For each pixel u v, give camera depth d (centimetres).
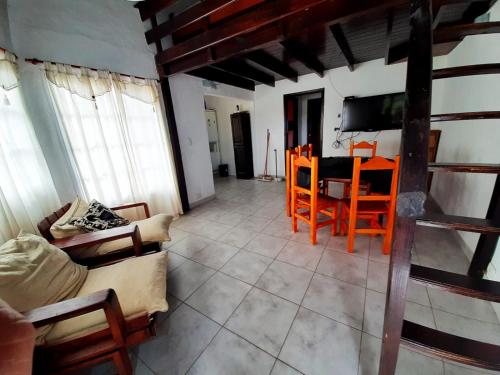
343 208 234
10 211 153
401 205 61
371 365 112
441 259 189
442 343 72
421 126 55
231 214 326
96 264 167
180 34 277
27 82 180
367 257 200
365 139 408
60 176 204
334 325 135
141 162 276
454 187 237
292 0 175
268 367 114
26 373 67
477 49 208
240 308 153
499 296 58
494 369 63
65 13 201
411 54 58
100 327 101
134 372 116
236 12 213
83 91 212
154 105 282
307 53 326
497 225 58
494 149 162
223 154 622
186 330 138
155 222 195
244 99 482
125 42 249
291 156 245
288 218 299
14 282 98
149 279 125
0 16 162
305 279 177
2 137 156
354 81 395
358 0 173
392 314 73
